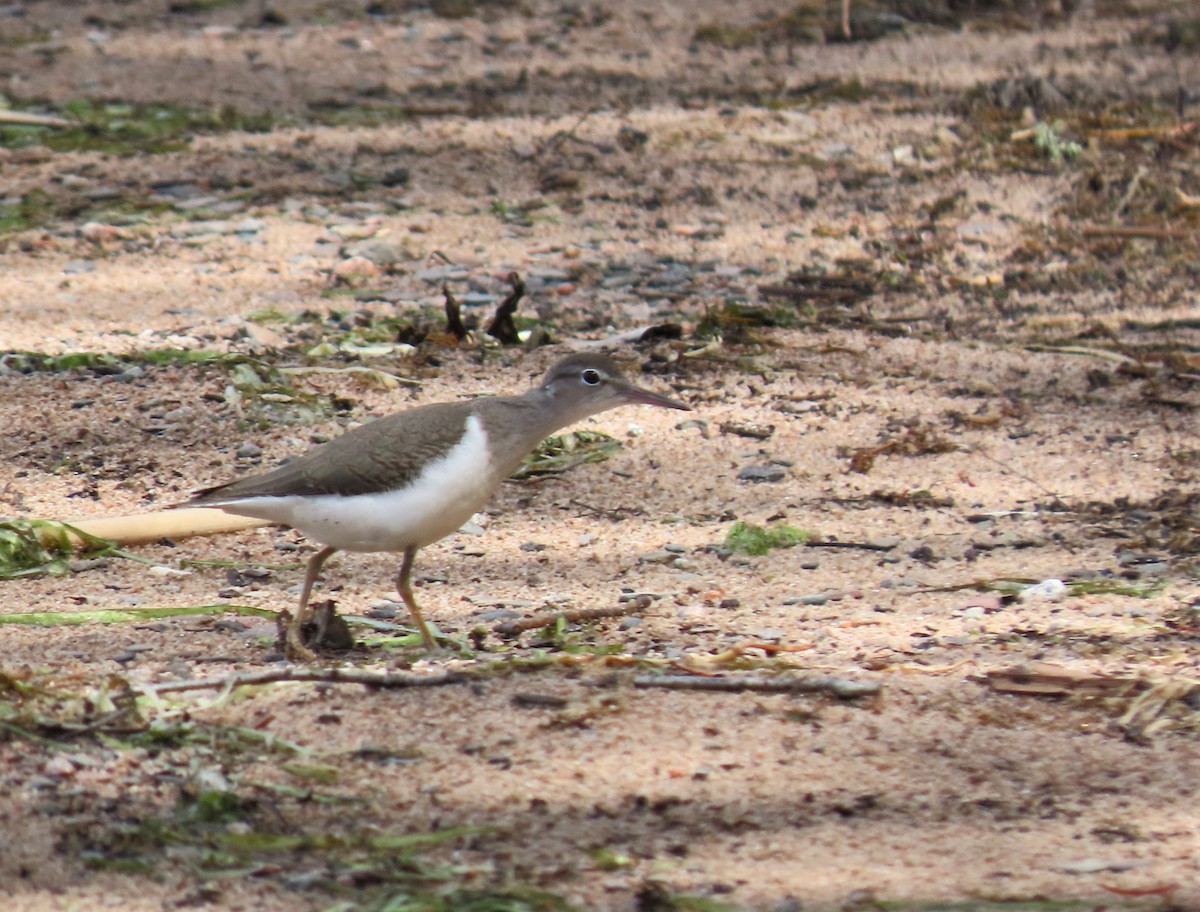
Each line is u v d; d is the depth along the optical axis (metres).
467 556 11.02
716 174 19.62
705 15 25.59
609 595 10.27
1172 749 8.04
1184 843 7.12
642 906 6.54
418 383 13.91
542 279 16.78
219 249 17.19
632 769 7.66
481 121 21.05
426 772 7.60
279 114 21.25
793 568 10.84
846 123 21.16
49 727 7.79
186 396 13.33
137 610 9.55
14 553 10.45
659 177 19.56
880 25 24.83
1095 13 25.62
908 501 12.14
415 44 24.12
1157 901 6.61
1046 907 6.55
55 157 19.55
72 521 10.97
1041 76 22.36
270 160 19.69
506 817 7.25
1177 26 24.12
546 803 7.36
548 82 22.61
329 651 9.06
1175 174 19.50
